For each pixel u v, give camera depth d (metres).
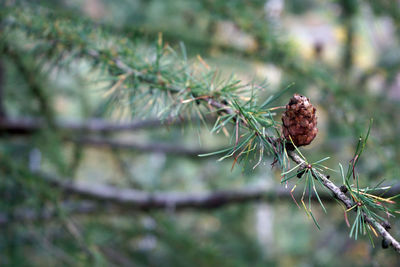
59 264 1.21
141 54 0.67
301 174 0.55
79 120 1.63
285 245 2.00
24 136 1.27
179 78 0.64
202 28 1.09
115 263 1.28
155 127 1.57
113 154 1.67
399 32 1.28
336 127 1.20
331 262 1.70
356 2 1.22
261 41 0.94
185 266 1.20
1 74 1.16
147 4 1.28
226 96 0.62
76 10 0.96
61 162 1.14
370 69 1.29
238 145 0.56
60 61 0.70
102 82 0.67
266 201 1.15
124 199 1.33
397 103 1.20
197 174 2.01
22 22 0.70
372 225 0.53
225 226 1.76
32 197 0.83
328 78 0.98
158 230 1.21
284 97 0.99
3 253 1.05
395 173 0.79
